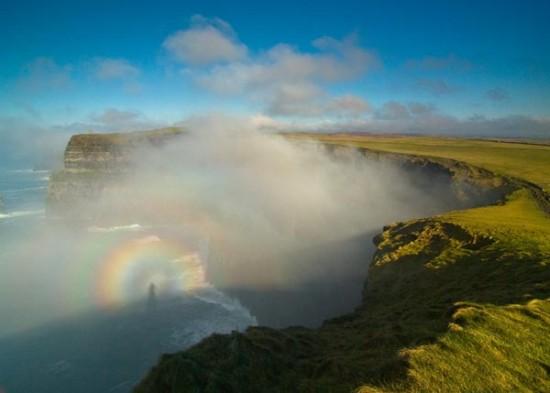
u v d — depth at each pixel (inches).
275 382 525.7
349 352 603.5
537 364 466.3
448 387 425.7
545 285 730.2
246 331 709.3
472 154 3659.0
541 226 1309.1
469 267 1055.6
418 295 994.1
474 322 563.5
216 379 503.5
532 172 2506.2
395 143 5644.7
